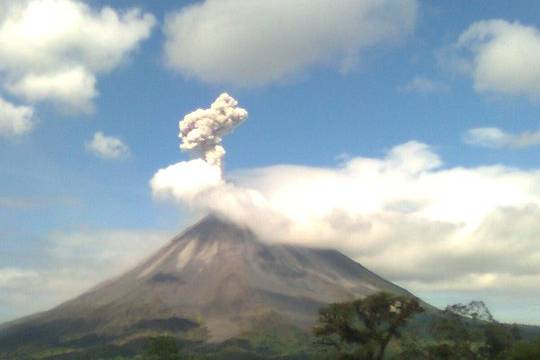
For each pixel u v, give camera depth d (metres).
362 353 109.94
